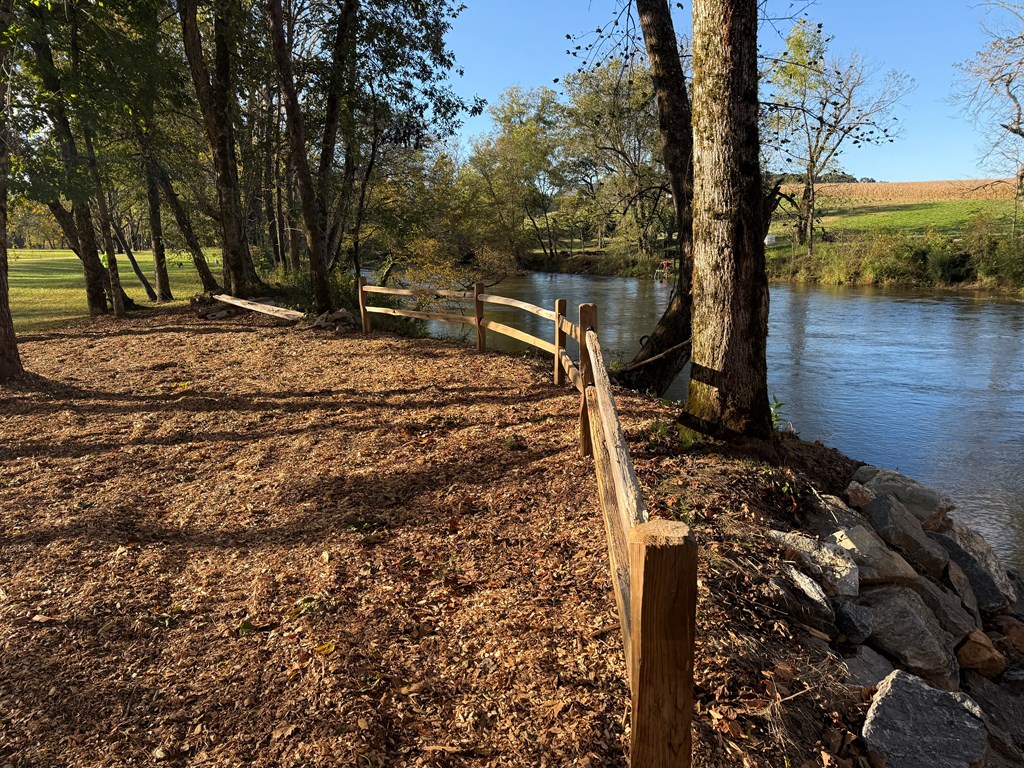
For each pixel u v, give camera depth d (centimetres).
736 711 287
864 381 1481
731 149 529
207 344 1187
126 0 1322
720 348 559
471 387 812
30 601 398
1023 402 1309
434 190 2589
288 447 659
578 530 448
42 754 281
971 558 556
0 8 862
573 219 4978
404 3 1656
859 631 387
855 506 554
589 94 2908
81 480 593
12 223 2792
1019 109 2417
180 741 287
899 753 286
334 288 1585
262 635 360
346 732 285
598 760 263
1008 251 2934
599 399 358
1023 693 443
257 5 1691
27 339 1347
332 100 1666
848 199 4434
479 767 266
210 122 1596
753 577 391
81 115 1168
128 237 5581
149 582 420
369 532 475
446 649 340
